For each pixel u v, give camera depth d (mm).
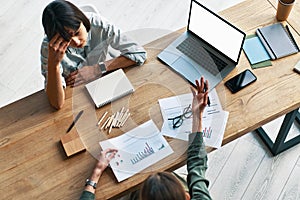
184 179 2145
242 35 2098
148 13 3428
